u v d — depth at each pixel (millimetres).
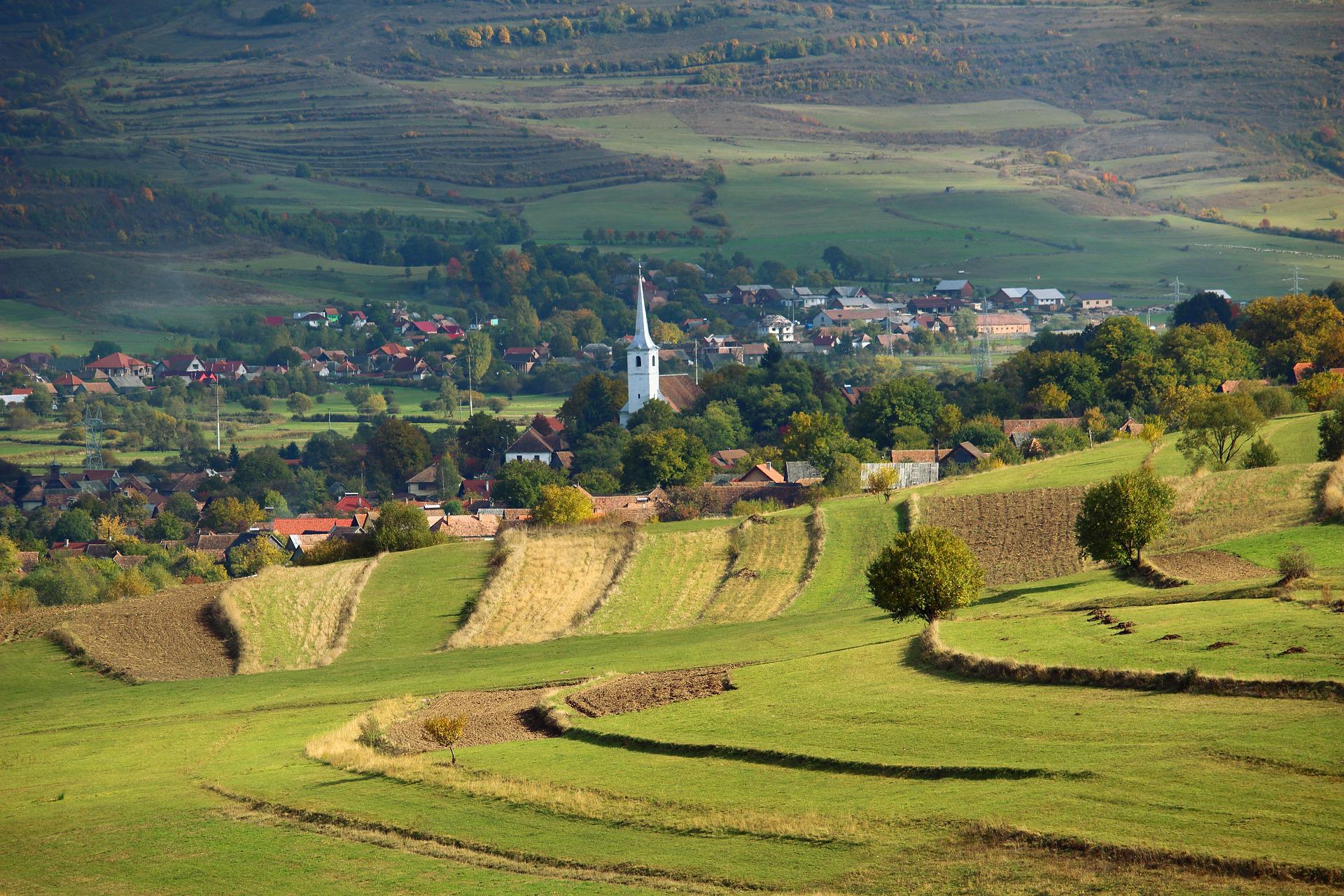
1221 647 87875
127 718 126750
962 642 101750
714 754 85375
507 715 108500
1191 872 58188
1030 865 61219
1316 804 62062
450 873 71250
